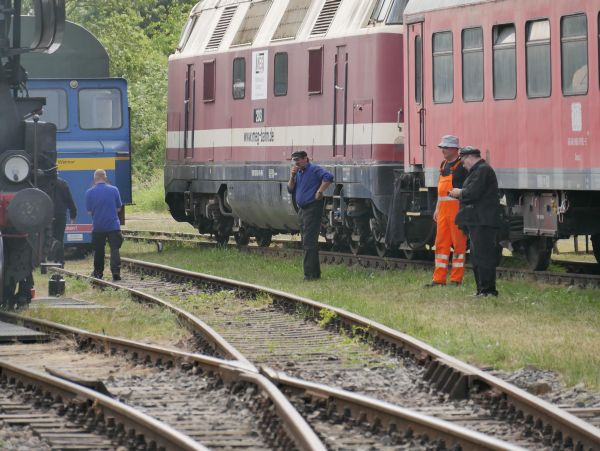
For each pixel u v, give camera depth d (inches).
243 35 3122.5
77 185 3097.9
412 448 979.9
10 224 1786.4
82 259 3139.8
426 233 2549.2
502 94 2249.0
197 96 3329.2
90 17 6397.6
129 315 1870.1
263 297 2034.9
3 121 1835.6
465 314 1803.6
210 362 1312.7
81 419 1085.8
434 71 2428.6
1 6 1814.7
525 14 2181.3
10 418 1102.4
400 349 1475.1
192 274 2396.7
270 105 2957.7
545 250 2335.1
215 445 994.7
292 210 2898.6
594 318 1743.4
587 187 2054.6
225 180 3176.7
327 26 2760.8
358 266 2600.9
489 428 1066.1
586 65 2047.2
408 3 2519.7
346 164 2664.9
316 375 1352.1
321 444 924.0
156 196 5797.2
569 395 1202.6
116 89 3137.3
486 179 1995.6
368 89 2588.6
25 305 1902.1
